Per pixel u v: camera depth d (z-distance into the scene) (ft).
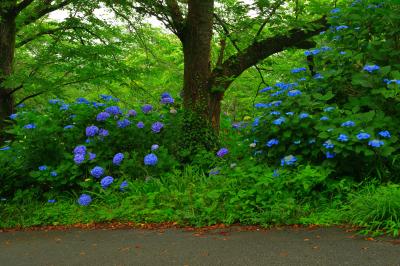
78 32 39.50
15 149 25.63
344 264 11.87
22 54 50.26
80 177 24.75
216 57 42.73
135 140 26.81
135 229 18.28
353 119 18.98
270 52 33.96
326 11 26.21
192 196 20.06
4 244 17.02
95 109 27.45
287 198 17.95
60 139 26.00
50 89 34.88
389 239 13.82
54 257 14.51
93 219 20.57
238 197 18.71
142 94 42.06
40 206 23.13
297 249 13.44
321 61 22.36
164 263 12.97
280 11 34.04
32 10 38.34
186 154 28.07
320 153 19.95
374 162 18.76
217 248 14.21
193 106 31.17
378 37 21.91
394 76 19.30
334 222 16.24
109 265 13.14
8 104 35.37
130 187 22.79
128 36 40.24
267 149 21.52
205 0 31.78
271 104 21.17
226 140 31.07
